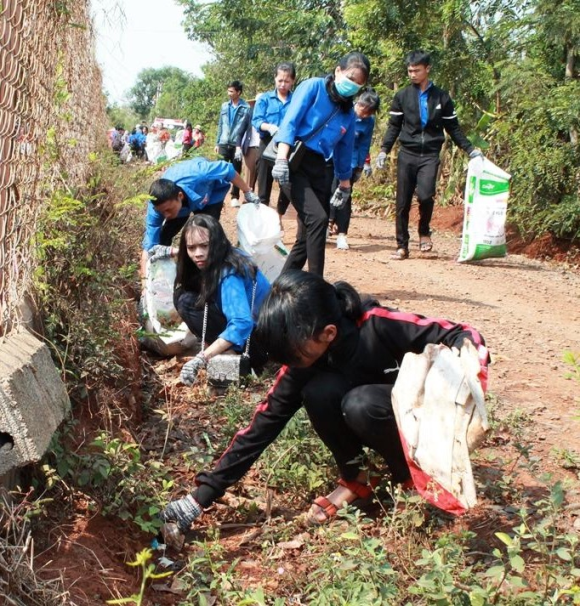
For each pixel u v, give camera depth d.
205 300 4.73
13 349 2.83
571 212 10.39
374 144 15.13
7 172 3.08
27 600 2.46
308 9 18.62
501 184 9.38
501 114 11.67
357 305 3.19
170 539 3.34
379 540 3.01
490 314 7.18
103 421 3.87
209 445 3.95
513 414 4.31
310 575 2.94
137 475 3.42
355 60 5.88
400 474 3.35
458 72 12.73
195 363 4.41
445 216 13.27
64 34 5.20
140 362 5.32
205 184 6.09
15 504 2.94
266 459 3.85
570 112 10.23
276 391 3.37
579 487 3.79
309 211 5.99
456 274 8.90
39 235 3.68
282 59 22.00
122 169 7.38
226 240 4.75
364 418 3.18
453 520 3.45
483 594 2.41
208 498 3.38
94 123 8.86
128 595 2.86
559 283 8.86
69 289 4.31
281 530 3.44
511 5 12.46
